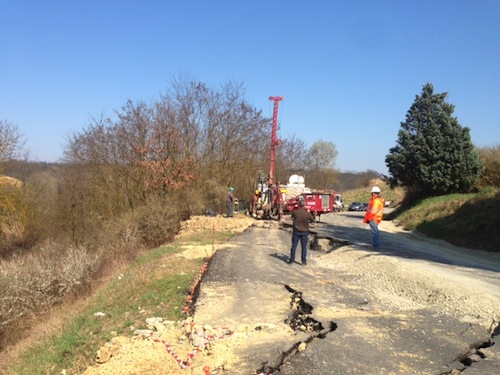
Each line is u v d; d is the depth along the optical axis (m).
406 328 6.77
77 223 25.67
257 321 7.39
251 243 16.84
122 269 14.29
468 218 21.58
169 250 15.52
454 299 8.19
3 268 13.41
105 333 7.43
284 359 5.65
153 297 9.30
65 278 13.53
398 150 35.88
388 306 8.21
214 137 34.19
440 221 24.53
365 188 92.00
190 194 27.31
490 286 9.37
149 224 20.58
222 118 34.50
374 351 5.81
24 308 12.08
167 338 6.83
